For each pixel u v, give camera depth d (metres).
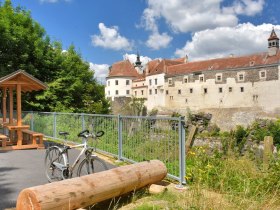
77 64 25.45
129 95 94.44
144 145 7.79
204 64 74.69
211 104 71.50
